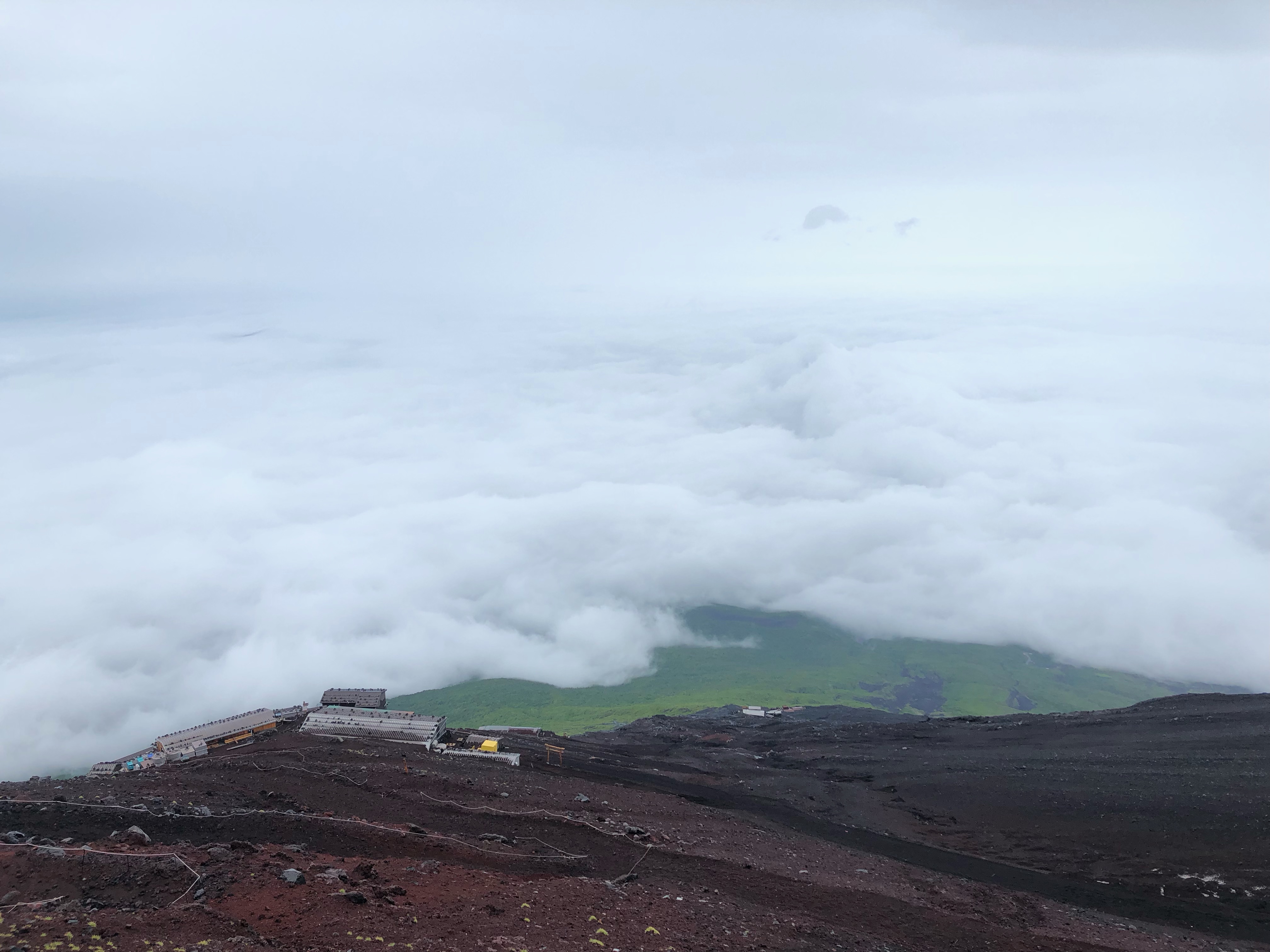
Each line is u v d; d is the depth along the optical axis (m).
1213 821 56.16
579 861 39.25
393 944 26.03
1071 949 37.94
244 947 24.34
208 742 65.81
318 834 36.84
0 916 25.22
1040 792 65.62
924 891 45.78
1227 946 41.50
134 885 28.02
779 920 35.09
